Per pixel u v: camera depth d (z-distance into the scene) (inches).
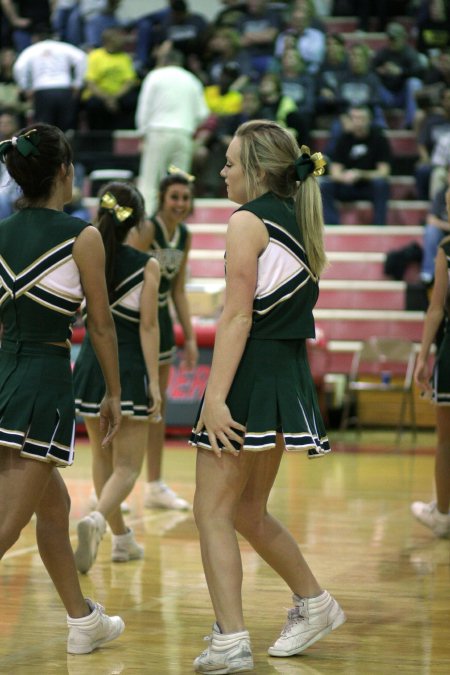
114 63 1240.8
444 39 1263.5
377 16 1331.2
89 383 438.3
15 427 267.3
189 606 366.6
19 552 462.3
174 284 567.5
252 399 277.6
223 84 1204.5
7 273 275.3
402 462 804.6
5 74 1286.9
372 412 1039.0
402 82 1243.8
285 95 1183.6
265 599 378.6
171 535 504.7
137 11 1428.4
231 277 278.7
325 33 1245.7
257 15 1266.0
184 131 1081.4
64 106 1183.6
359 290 1089.4
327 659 301.9
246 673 285.4
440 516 502.6
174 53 1101.1
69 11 1327.5
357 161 1127.0
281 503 604.4
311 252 289.1
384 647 316.2
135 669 290.4
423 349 490.6
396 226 1151.6
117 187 425.1
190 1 1417.3
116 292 426.0
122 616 352.2
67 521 297.4
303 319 287.1
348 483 688.4
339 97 1195.3
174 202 527.2
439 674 287.1
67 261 275.1
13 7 1325.0
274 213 284.4
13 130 1179.9
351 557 456.8
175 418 920.3
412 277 1106.7
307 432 278.4
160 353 545.3
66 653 306.5
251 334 281.9
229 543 281.4
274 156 289.7
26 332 274.5
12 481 269.1
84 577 413.4
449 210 484.4
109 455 451.2
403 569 433.4
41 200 282.7
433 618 353.4
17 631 331.6
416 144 1216.2
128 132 1233.4
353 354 1049.5
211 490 281.4
